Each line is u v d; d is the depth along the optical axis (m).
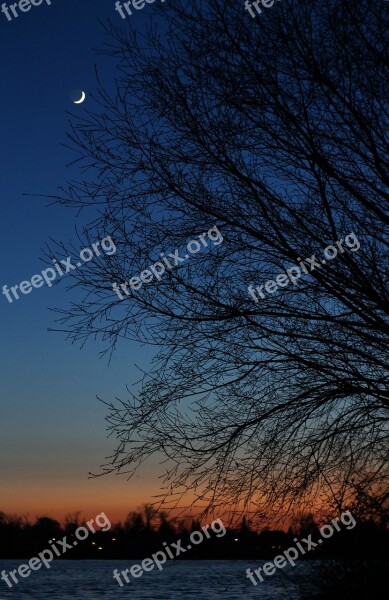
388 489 9.31
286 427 9.38
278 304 9.36
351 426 9.37
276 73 8.98
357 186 9.20
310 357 9.49
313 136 9.05
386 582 10.47
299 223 9.23
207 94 9.15
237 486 9.30
